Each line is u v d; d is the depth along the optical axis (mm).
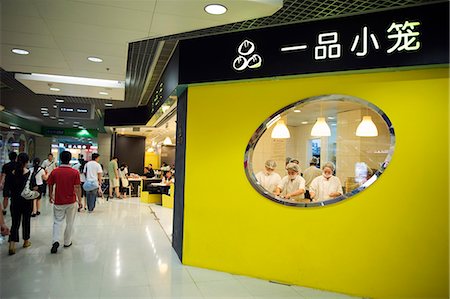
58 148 21953
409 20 3385
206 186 4219
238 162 4074
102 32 3730
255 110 4023
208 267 4180
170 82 4977
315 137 3932
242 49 4008
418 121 3428
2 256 4527
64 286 3553
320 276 3666
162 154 18750
